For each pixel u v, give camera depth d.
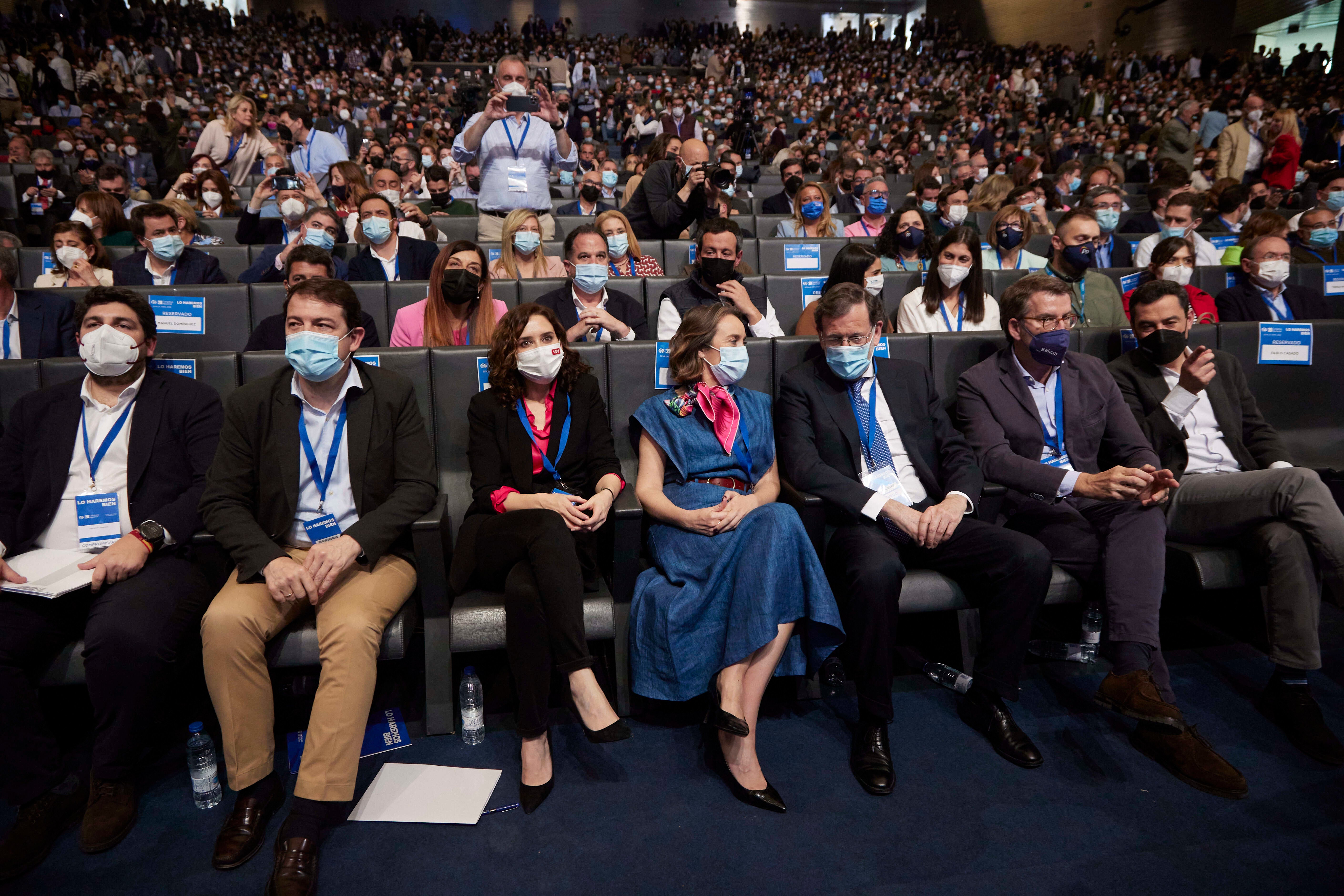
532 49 21.92
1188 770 1.81
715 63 20.06
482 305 2.89
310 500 1.96
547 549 1.81
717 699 1.79
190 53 16.38
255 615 1.70
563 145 4.63
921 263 3.89
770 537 1.86
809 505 2.08
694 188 4.15
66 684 1.74
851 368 2.22
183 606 1.78
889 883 1.52
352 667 1.67
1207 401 2.50
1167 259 3.17
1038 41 24.50
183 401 2.04
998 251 4.02
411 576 1.96
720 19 25.88
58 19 15.23
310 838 1.55
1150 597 1.97
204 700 2.12
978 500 2.15
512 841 1.64
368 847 1.62
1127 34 22.36
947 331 3.24
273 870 1.53
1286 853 1.59
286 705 2.15
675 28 23.89
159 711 1.75
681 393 2.22
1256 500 2.08
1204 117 9.00
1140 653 1.94
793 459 2.21
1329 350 2.75
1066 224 3.48
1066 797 1.77
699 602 1.89
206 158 5.75
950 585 2.08
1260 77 16.92
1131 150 10.95
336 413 1.99
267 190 4.32
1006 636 1.96
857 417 2.29
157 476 1.98
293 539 1.95
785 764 1.90
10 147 8.73
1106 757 1.91
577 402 2.20
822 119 13.10
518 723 1.76
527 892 1.50
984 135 12.19
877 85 20.27
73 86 12.94
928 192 5.54
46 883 1.53
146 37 16.75
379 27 23.94
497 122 4.46
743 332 2.19
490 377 2.16
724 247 3.07
